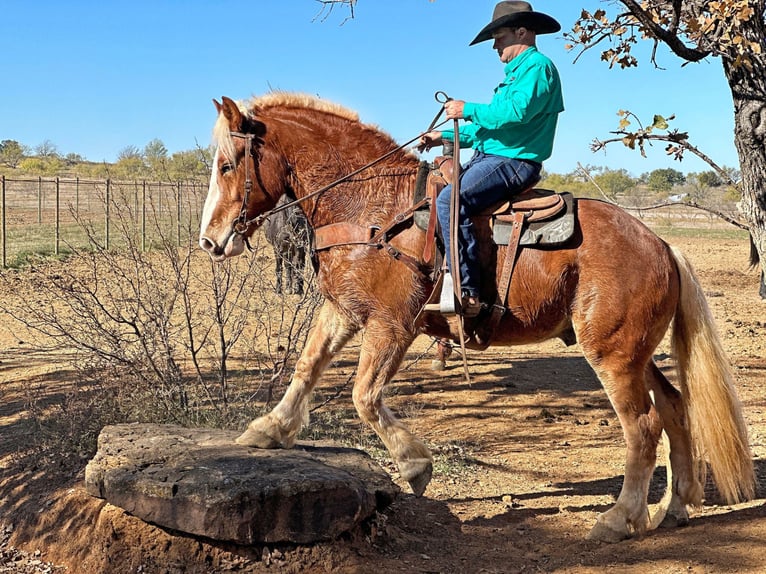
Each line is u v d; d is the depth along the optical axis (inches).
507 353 444.5
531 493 225.5
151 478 173.2
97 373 261.1
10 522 200.8
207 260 587.5
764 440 269.1
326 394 333.1
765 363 412.5
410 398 339.6
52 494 202.8
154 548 173.8
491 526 198.7
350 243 187.8
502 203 187.6
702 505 208.7
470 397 342.0
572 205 183.6
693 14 262.2
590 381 376.2
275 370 271.4
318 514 171.6
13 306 527.5
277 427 197.0
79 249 766.5
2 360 393.7
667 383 200.7
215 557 171.0
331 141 197.5
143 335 262.5
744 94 263.4
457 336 191.2
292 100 202.8
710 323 189.9
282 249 267.7
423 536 192.2
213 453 189.5
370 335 187.0
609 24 274.8
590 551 177.9
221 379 276.4
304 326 266.4
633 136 242.7
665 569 166.4
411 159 197.6
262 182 195.0
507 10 187.3
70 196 1444.4
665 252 187.5
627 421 183.6
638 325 181.6
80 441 234.7
